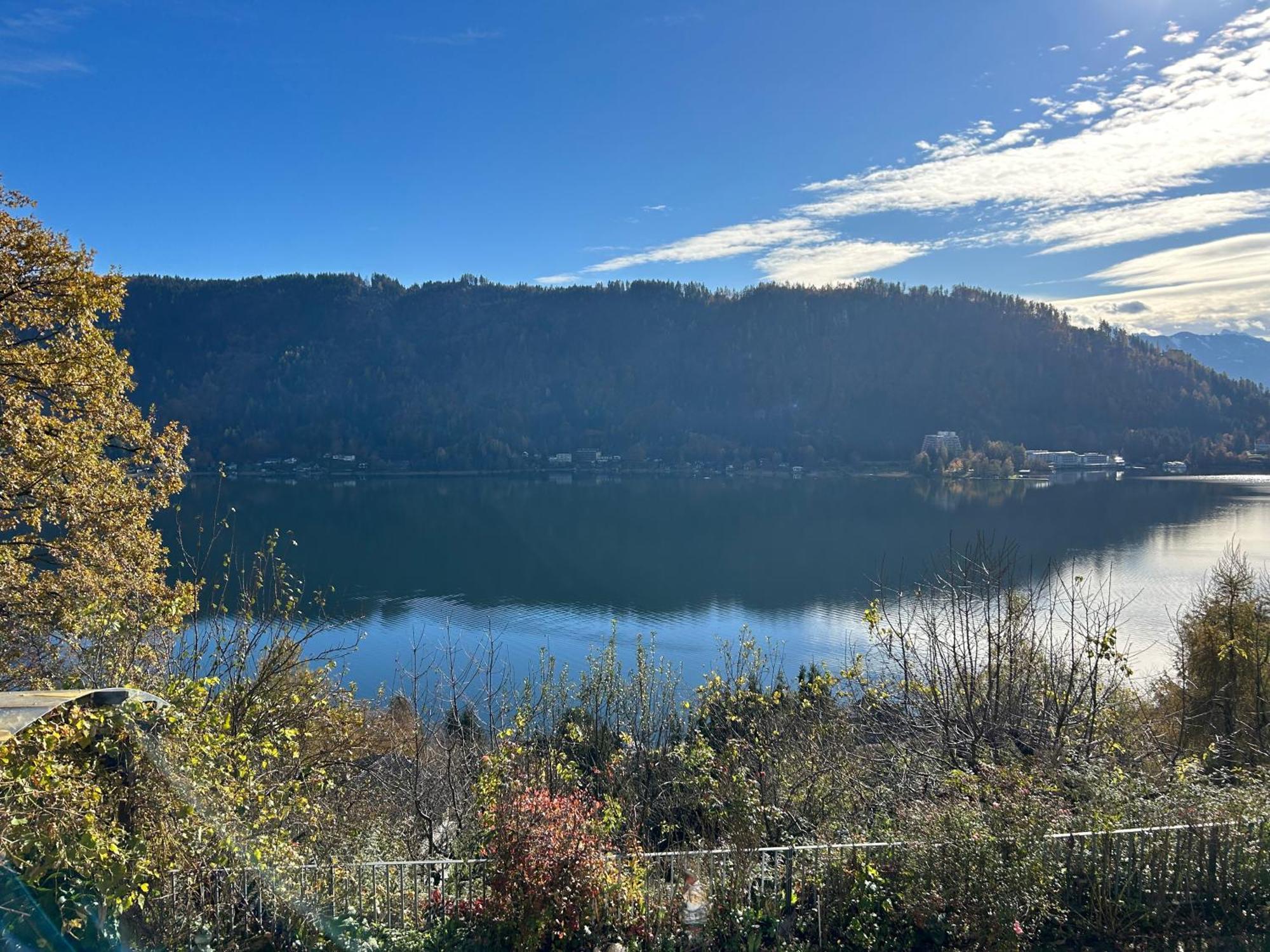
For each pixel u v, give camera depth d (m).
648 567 68.69
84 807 4.67
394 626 47.22
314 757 9.01
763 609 52.88
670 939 5.84
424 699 13.55
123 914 5.07
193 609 10.42
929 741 10.51
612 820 7.09
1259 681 15.99
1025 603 12.64
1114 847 6.32
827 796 8.53
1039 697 11.80
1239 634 17.83
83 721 4.79
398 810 9.79
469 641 43.78
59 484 14.83
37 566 15.81
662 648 42.75
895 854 6.38
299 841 7.21
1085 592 22.39
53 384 14.62
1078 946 5.97
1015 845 6.04
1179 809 6.72
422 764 10.73
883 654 15.70
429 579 63.09
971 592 13.82
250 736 7.32
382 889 6.26
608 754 11.70
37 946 4.38
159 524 56.66
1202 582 48.31
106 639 8.69
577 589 60.12
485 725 11.77
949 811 6.51
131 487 16.22
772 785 8.42
